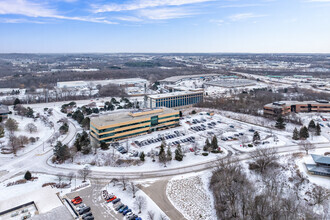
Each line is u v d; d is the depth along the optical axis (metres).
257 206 73.06
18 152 119.12
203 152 117.75
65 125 149.12
